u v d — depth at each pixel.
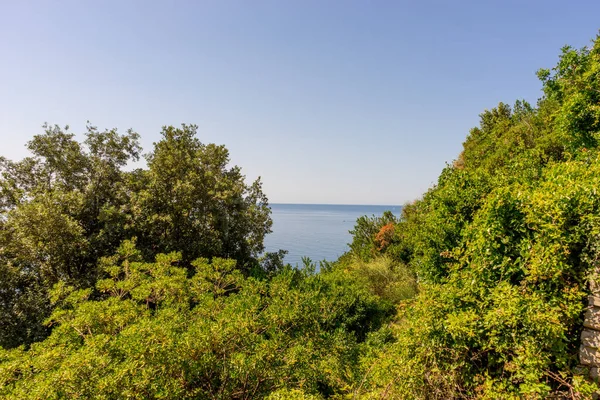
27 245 7.46
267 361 3.99
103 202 10.22
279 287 6.12
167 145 11.23
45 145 9.97
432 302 3.54
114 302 5.02
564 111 7.03
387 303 9.46
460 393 3.17
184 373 3.52
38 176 10.03
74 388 2.98
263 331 4.84
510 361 3.02
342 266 14.44
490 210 3.78
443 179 6.17
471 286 3.55
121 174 11.02
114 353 3.60
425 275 5.75
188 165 10.97
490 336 3.06
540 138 9.79
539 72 8.05
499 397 2.84
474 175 5.74
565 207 3.23
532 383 2.69
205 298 5.42
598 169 3.55
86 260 9.02
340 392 4.57
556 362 2.87
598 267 3.01
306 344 4.97
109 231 9.02
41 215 7.50
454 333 3.13
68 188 9.94
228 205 11.36
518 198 3.66
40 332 6.91
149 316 4.97
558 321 2.80
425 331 3.36
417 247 6.37
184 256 10.03
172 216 10.08
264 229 12.58
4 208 9.24
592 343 2.94
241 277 6.71
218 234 10.65
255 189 12.81
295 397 3.23
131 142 11.79
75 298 5.34
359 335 7.75
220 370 3.93
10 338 6.64
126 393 3.01
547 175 4.34
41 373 3.34
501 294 3.20
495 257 3.56
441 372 3.24
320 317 7.05
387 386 3.52
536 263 3.16
